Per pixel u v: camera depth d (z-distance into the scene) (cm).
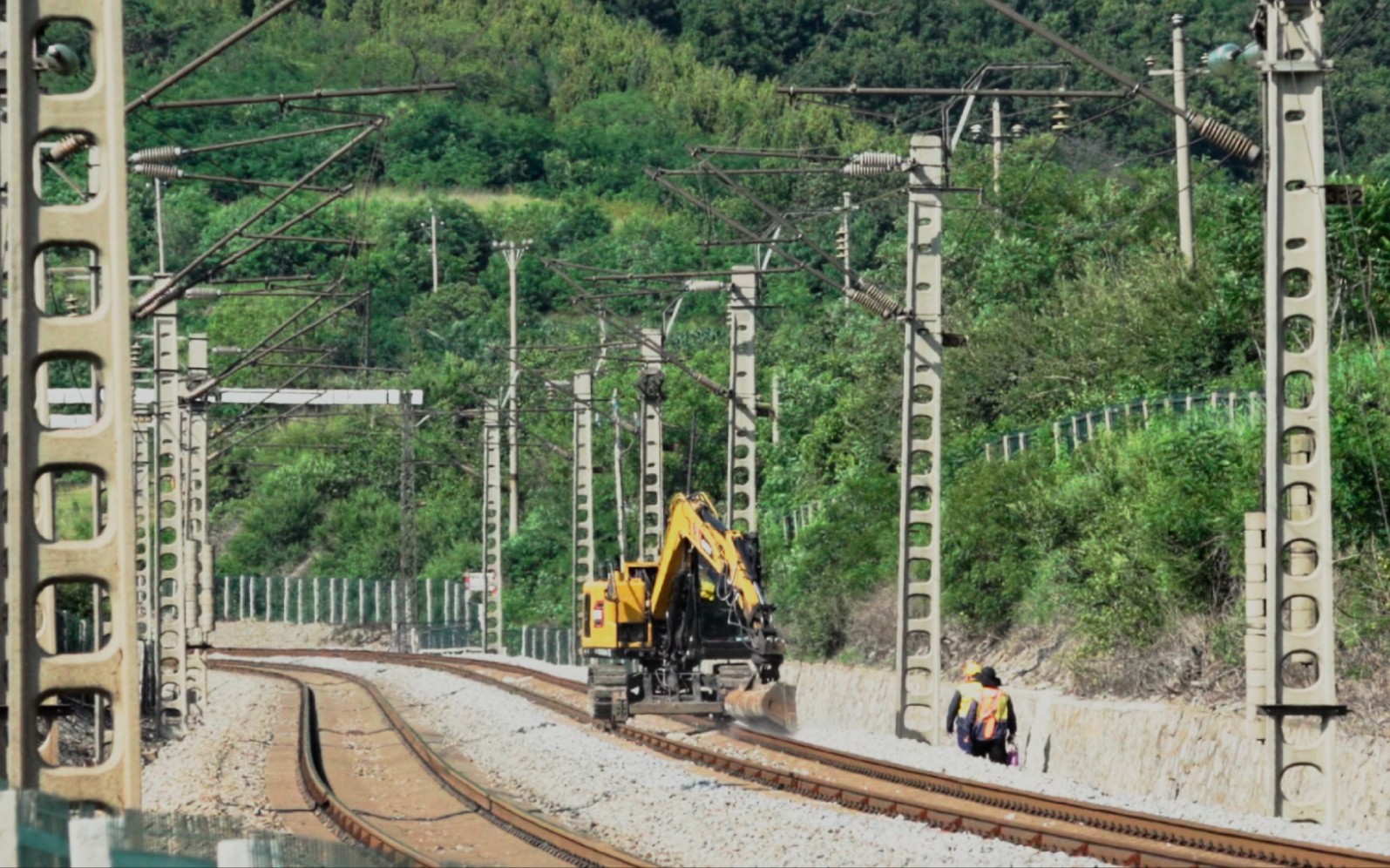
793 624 11544
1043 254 14700
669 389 19250
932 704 7562
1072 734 7362
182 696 9931
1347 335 8706
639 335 10450
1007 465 10050
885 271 15650
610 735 8344
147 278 6969
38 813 2820
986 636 9519
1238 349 10306
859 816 5103
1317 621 5134
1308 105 5066
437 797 6312
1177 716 6650
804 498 15362
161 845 2959
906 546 7600
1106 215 15400
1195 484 7719
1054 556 8956
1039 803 5012
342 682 14950
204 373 10581
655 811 5431
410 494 19638
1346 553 6806
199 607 10975
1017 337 12606
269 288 9419
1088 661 7862
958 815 4797
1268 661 5044
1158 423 9194
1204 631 7275
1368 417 7025
